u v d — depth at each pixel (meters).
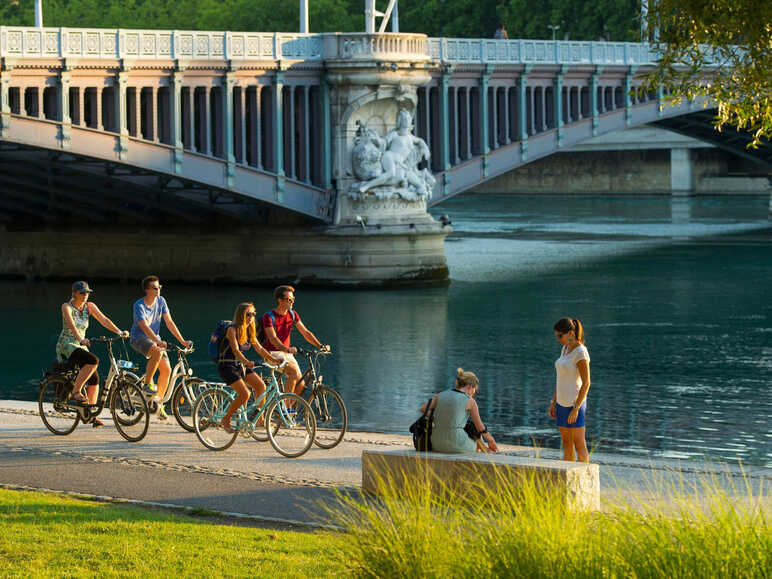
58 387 57.19
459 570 25.19
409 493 28.67
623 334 129.50
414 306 152.12
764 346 121.62
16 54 132.00
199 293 166.75
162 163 147.88
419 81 169.00
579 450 47.88
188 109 152.75
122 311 150.62
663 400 96.00
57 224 189.38
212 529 37.22
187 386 57.50
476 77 183.88
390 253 168.88
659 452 77.62
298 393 55.34
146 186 156.50
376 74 163.50
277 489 44.56
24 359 118.00
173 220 180.12
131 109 154.00
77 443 54.75
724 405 93.94
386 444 55.97
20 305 157.62
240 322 52.59
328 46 163.38
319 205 167.12
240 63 153.38
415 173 170.75
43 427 59.34
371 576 26.05
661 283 172.88
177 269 179.75
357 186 166.88
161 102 157.88
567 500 27.44
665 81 57.72
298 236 169.62
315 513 40.38
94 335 133.62
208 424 53.62
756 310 146.12
